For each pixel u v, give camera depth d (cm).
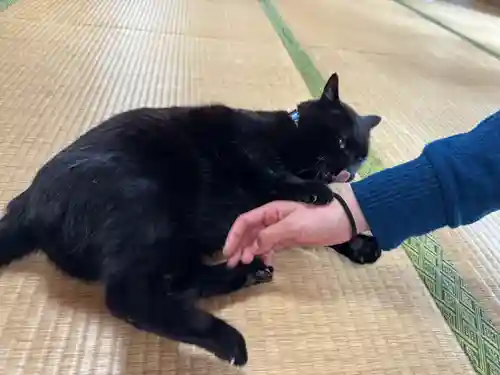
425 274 97
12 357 68
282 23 241
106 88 144
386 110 164
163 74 160
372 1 328
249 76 169
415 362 78
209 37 203
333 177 106
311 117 102
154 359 72
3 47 158
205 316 72
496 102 183
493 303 92
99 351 71
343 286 91
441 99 180
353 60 205
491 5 366
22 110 125
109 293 71
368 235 98
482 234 110
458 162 77
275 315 82
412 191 78
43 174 79
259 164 93
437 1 355
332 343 79
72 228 74
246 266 85
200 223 86
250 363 73
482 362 80
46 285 80
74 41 174
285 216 79
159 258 74
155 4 237
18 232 78
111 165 76
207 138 90
